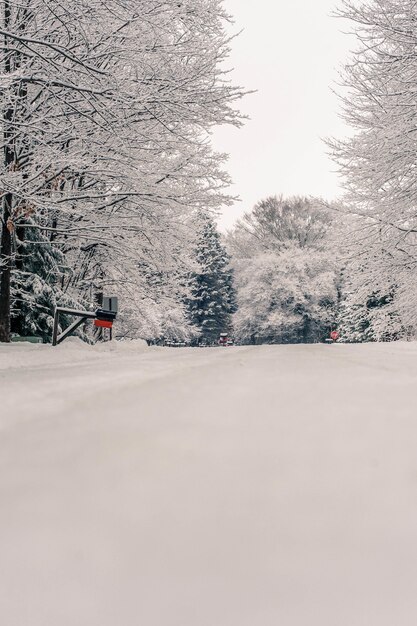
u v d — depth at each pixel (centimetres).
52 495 108
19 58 1249
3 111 1228
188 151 1616
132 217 1609
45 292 1608
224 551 87
